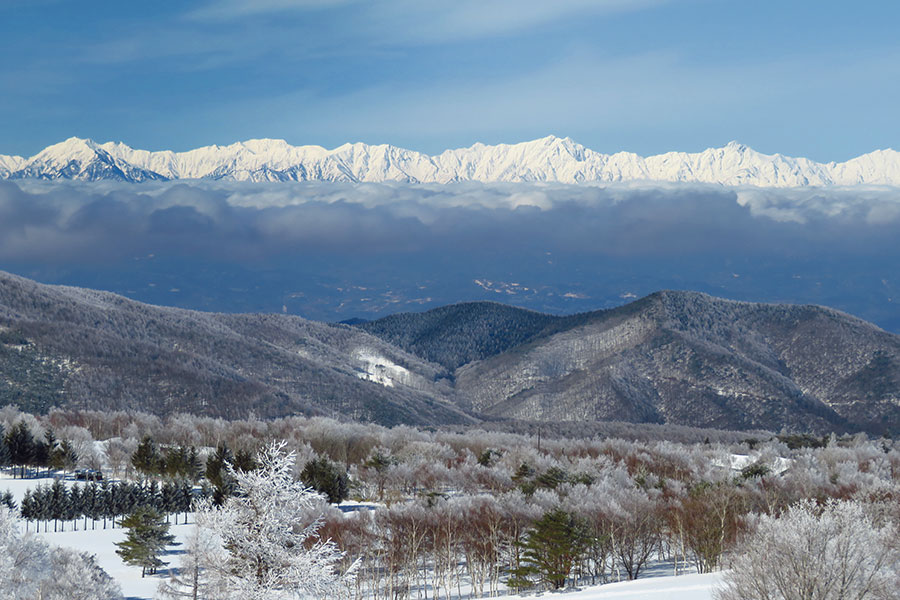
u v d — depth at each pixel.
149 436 179.12
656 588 67.62
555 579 96.31
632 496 115.44
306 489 44.50
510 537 107.62
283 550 42.44
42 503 131.62
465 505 115.88
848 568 45.31
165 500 141.12
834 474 148.38
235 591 41.66
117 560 111.38
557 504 108.94
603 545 103.00
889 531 53.56
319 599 43.72
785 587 45.50
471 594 103.19
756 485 130.50
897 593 45.84
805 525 46.28
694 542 99.31
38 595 69.12
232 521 42.81
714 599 52.72
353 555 96.81
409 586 104.00
